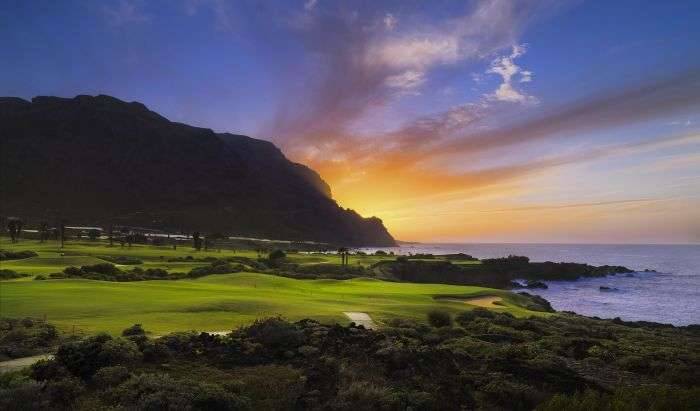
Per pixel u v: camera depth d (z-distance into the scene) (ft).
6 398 53.93
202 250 596.70
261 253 555.69
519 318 163.32
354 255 651.25
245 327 99.04
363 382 67.72
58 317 112.06
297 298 170.60
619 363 97.14
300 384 66.69
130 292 163.84
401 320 130.41
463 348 100.58
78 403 55.93
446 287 277.23
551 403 61.41
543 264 626.64
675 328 218.59
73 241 592.19
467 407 64.69
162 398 55.93
